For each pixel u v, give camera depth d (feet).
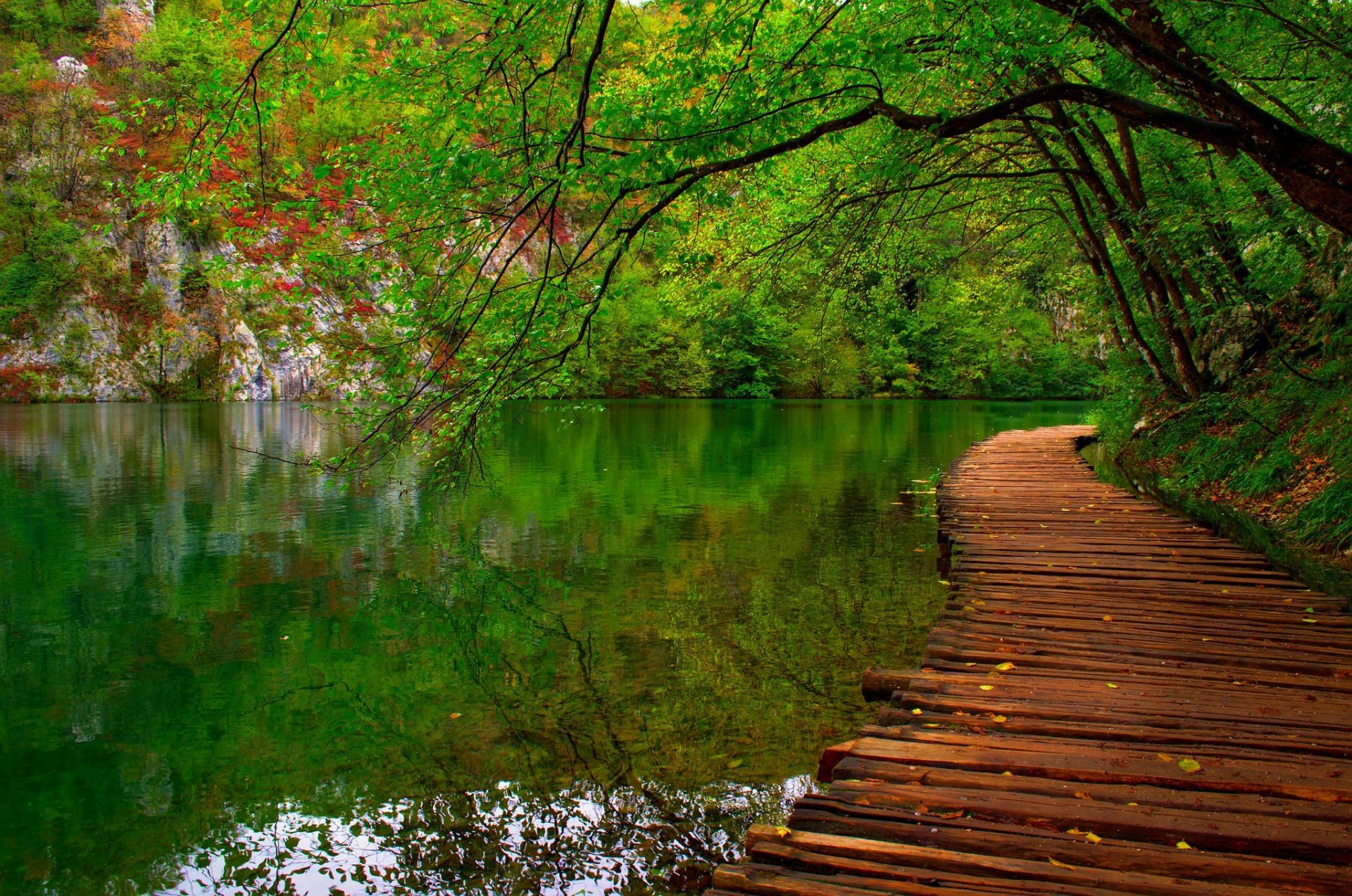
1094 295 51.93
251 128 15.74
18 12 157.48
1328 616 17.16
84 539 30.40
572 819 11.41
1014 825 8.89
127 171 144.25
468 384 15.08
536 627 20.03
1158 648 15.12
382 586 24.02
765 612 21.12
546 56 16.28
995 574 21.18
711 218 25.48
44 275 135.95
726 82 16.46
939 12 20.65
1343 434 28.07
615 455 59.11
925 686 13.32
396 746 13.66
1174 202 34.01
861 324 48.88
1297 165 15.39
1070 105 34.32
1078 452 58.13
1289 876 7.84
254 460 55.31
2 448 62.75
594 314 15.76
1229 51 26.37
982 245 53.52
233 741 13.98
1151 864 8.09
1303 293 39.32
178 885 10.16
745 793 12.00
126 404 129.49
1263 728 11.44
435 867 10.47
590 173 14.34
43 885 10.16
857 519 34.14
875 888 7.79
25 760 13.34
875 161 25.29
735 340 154.30
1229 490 34.68
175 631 19.93
